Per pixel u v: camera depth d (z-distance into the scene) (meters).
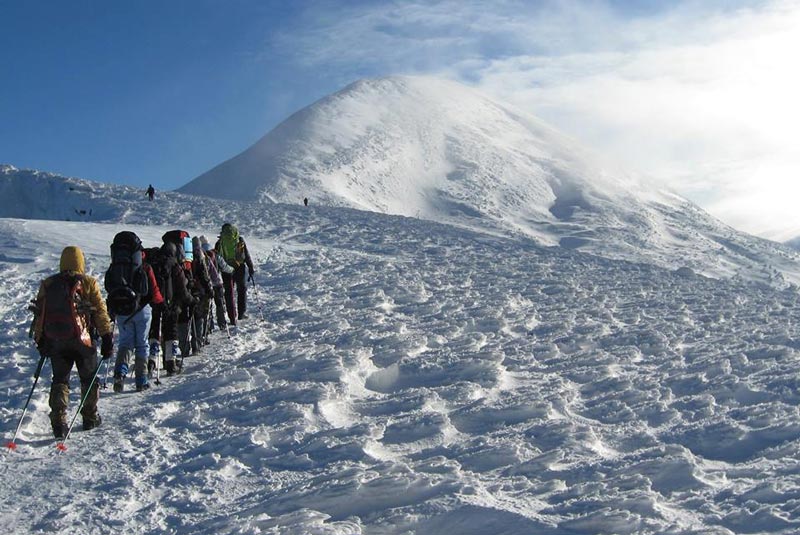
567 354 10.48
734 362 9.15
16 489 5.86
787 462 5.43
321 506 5.18
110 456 6.61
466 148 186.50
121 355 8.98
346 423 7.49
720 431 6.22
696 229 138.62
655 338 11.07
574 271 23.06
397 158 175.38
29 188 61.56
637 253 111.88
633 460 5.67
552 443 6.36
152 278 9.19
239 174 169.25
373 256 24.69
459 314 13.96
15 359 10.67
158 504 5.50
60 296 7.28
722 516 4.50
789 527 4.23
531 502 4.98
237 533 4.73
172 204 49.12
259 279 19.31
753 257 113.69
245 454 6.53
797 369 8.38
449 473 5.68
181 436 7.21
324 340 11.42
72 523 5.18
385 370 9.34
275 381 9.08
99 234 23.83
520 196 159.50
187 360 10.88
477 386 8.41
